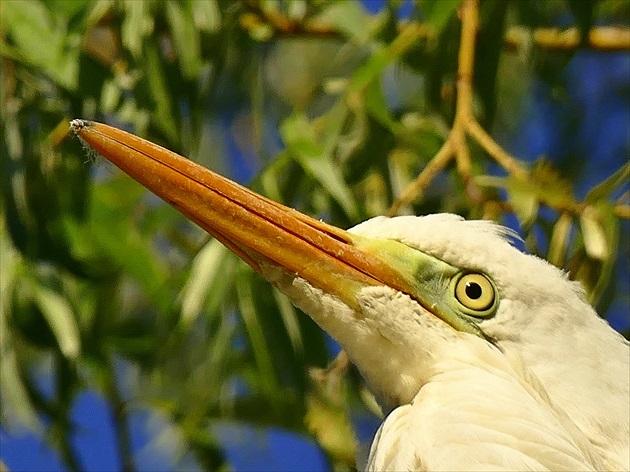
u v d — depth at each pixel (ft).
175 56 34.17
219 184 24.81
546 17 38.04
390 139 34.42
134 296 40.22
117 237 37.47
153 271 37.37
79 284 37.83
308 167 32.27
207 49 35.22
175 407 37.06
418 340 24.13
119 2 34.06
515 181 30.63
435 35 34.04
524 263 23.98
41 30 33.81
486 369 23.79
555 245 30.91
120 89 34.53
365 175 34.45
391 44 34.22
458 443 22.97
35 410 35.19
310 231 24.73
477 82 34.83
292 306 33.30
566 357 23.66
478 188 30.81
